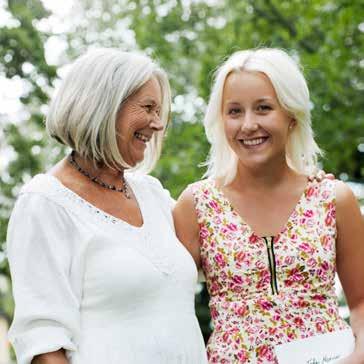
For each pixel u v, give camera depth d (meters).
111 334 3.88
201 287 13.62
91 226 3.97
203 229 4.65
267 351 4.41
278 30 13.26
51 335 3.81
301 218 4.61
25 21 15.94
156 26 14.73
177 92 14.50
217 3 14.62
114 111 3.99
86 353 3.86
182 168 12.83
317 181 4.70
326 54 12.55
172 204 4.68
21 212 3.93
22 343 3.83
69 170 4.14
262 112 4.51
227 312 4.51
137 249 4.01
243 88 4.50
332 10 12.18
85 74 4.02
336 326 4.47
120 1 15.35
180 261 4.15
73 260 3.92
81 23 15.75
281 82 4.50
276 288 4.49
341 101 13.37
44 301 3.83
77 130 3.99
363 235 4.63
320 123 13.20
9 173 16.09
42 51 15.94
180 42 14.73
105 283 3.90
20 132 16.14
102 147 4.01
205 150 13.10
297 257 4.50
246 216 4.64
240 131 4.53
